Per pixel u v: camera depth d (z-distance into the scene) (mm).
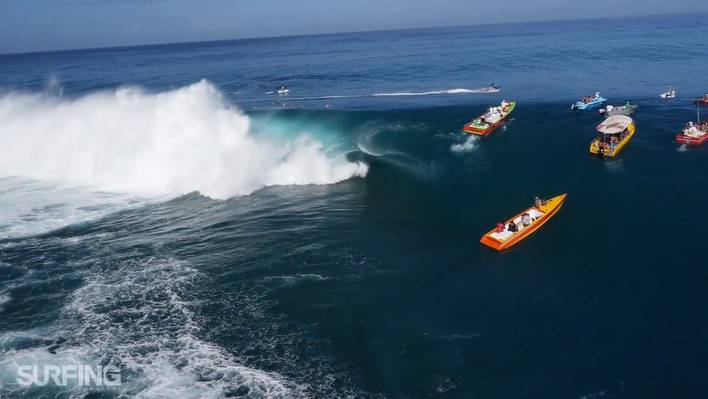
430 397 23625
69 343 26891
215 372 24688
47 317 29219
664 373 24719
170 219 42656
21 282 33031
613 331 27688
